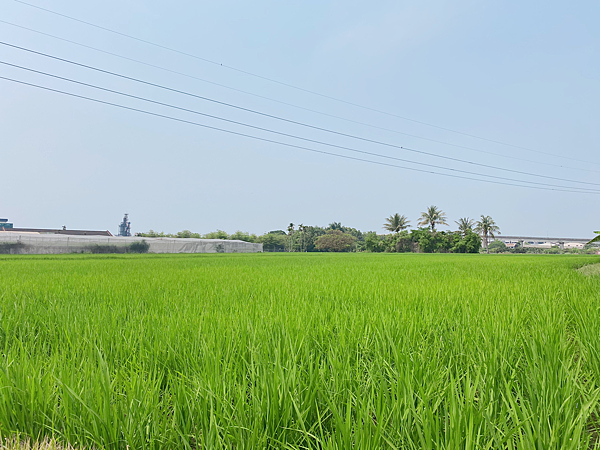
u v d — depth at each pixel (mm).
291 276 9531
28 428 1809
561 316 3709
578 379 2215
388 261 21594
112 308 4590
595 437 1885
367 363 2492
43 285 7316
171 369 2496
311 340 2986
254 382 2111
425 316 3816
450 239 65062
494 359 2227
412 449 1510
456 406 1554
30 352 2820
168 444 1673
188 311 4219
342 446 1494
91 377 1998
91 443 1710
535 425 1500
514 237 101375
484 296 5320
